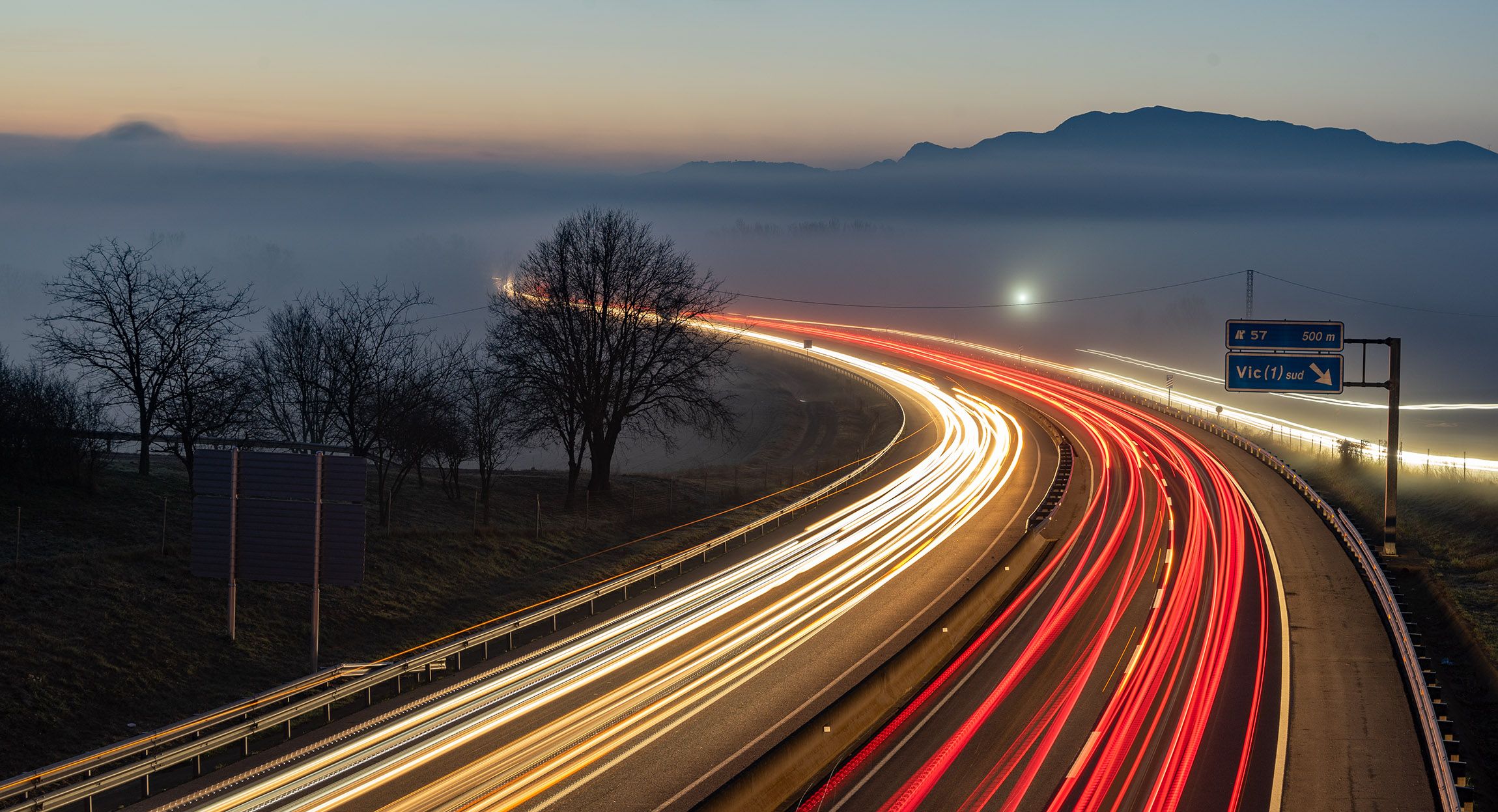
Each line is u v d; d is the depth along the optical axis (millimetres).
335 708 27594
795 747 22375
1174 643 32719
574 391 55594
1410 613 36188
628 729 25578
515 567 42656
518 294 60031
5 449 40906
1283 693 28203
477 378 60375
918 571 43125
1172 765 23312
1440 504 52625
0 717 24656
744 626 35281
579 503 56250
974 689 28516
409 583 37938
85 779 21797
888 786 22125
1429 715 24750
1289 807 21297
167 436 48250
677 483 65250
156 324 45969
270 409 52281
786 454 90812
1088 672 29891
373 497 50938
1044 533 49438
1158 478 64750
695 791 21906
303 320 62469
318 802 21328
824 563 45219
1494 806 22484
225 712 24016
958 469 70750
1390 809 21328
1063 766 23141
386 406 47188
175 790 22031
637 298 58500
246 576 30875
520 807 21078
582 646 33156
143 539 38531
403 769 23109
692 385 59125
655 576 43000
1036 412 97750
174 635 30406
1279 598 38062
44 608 29719
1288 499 57938
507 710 27141
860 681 26078
